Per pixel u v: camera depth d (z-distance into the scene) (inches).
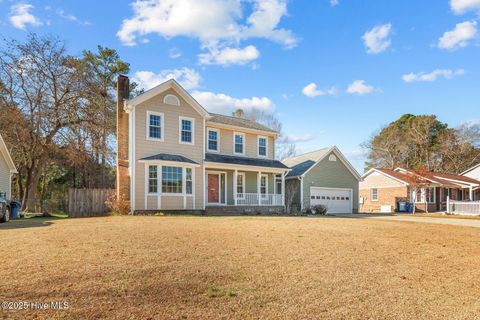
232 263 245.8
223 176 909.2
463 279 232.1
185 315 153.9
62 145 1013.8
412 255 301.9
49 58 968.9
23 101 954.7
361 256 285.9
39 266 218.7
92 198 738.2
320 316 159.8
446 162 1998.0
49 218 692.7
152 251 271.7
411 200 1282.0
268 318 155.1
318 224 506.6
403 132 2085.4
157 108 761.0
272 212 927.7
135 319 147.1
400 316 163.9
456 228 540.4
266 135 1018.7
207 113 835.4
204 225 454.6
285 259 264.2
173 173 759.7
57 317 145.5
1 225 472.7
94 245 289.0
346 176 1139.9
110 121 1098.7
